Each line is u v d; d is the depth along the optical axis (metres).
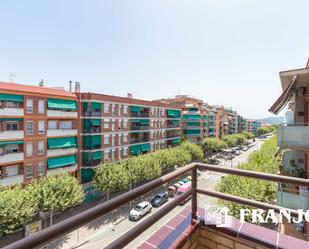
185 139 44.00
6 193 14.15
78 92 22.69
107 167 21.45
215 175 32.69
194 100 52.09
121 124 26.72
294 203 6.99
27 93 17.95
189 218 2.60
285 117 13.45
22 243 0.86
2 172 16.80
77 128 22.36
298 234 8.39
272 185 10.95
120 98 26.44
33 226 15.60
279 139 7.48
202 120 48.34
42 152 19.22
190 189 2.44
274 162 15.66
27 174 18.17
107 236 15.53
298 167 9.80
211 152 50.19
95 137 23.30
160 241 2.17
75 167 22.05
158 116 34.12
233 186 12.02
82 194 18.19
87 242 14.77
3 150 17.08
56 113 20.27
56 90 20.83
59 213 19.12
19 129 17.77
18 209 13.73
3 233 13.70
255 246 2.21
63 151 20.91
